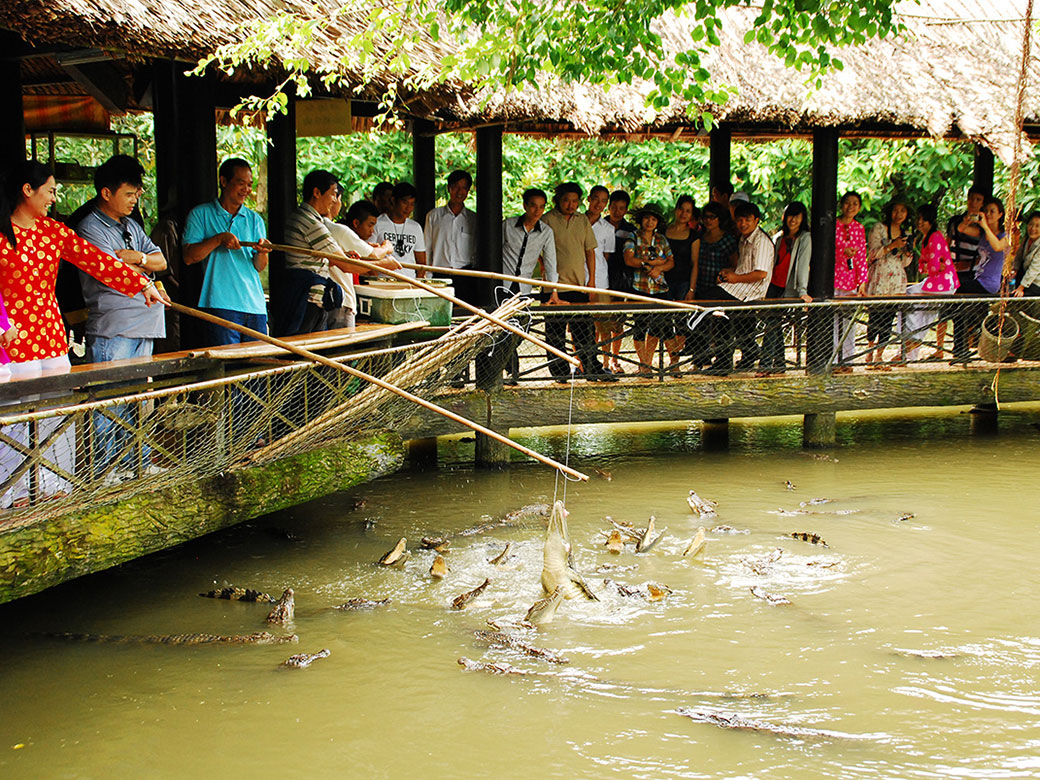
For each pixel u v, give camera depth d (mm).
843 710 4715
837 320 9516
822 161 9227
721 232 9633
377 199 8758
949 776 4199
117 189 5676
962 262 10781
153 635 5422
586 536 7082
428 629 5566
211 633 5449
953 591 6137
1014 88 9492
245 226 6605
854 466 9039
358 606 5840
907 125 9484
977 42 10070
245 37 5941
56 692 4809
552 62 6656
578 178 15859
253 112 8570
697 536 6723
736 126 11055
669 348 9609
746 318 9242
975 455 9469
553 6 6586
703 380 9078
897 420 11047
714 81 8711
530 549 6824
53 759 4250
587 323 8852
